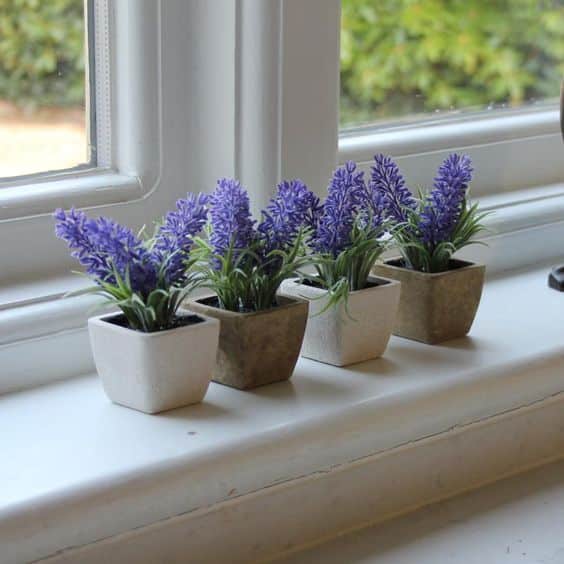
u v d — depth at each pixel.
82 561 1.39
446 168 1.66
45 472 1.41
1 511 1.36
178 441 1.46
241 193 1.54
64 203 1.64
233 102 1.67
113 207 1.67
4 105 1.62
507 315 1.79
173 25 1.67
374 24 2.01
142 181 1.68
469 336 1.72
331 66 1.71
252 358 1.55
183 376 1.51
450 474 1.62
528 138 2.06
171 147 1.70
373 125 2.01
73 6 1.66
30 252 1.63
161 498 1.42
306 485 1.51
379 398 1.55
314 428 1.51
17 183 1.63
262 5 1.65
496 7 2.14
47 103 1.65
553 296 1.87
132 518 1.41
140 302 1.48
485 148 2.01
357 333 1.62
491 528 1.56
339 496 1.54
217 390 1.57
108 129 1.69
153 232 1.70
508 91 2.17
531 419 1.67
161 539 1.43
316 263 1.60
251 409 1.53
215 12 1.67
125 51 1.66
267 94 1.67
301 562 1.50
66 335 1.60
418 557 1.51
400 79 2.05
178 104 1.69
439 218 1.66
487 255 1.94
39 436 1.47
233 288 1.55
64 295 1.58
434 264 1.68
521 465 1.68
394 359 1.65
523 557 1.51
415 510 1.59
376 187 1.65
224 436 1.47
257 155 1.68
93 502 1.39
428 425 1.58
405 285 1.68
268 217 1.56
